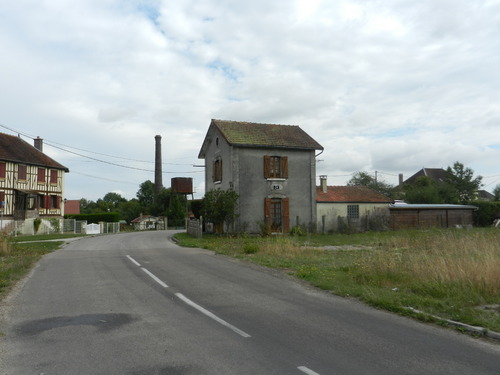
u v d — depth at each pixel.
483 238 15.58
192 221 29.98
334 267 12.84
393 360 5.00
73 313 7.42
